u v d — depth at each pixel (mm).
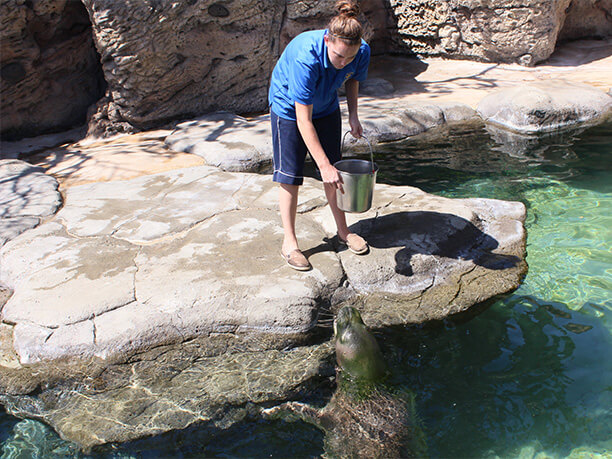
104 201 5090
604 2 11133
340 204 3529
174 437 2932
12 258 4188
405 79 9953
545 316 3668
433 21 11008
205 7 7344
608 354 3287
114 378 3342
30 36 7305
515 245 4461
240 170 6184
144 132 7758
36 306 3650
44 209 4949
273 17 8062
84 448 2887
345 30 2936
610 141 6703
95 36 7188
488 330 3574
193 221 4582
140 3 6945
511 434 2783
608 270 4117
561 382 3100
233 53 7918
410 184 5719
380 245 4203
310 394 3164
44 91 7754
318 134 3650
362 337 3166
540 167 6039
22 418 3098
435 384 3133
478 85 9141
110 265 4016
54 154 6941
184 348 3539
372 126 7031
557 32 10281
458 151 6609
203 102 8102
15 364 3426
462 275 4109
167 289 3717
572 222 4828
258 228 4422
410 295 3936
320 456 2719
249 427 2961
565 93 7820
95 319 3541
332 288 3842
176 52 7488
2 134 7516
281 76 3395
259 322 3598
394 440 2703
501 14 9914
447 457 2648
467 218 4590
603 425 2811
